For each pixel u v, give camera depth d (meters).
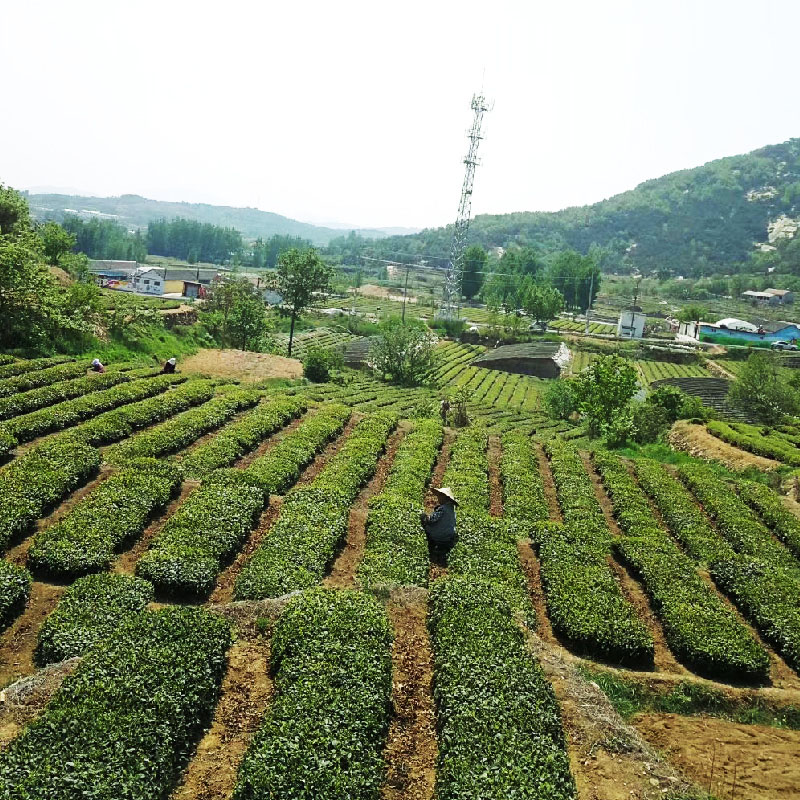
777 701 18.98
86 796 11.23
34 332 52.28
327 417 44.47
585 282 189.25
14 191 74.44
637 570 26.59
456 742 13.62
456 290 179.88
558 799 12.25
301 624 17.03
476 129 142.50
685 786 14.10
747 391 70.75
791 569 29.45
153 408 40.44
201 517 25.12
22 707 14.23
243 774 12.28
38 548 21.88
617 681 19.28
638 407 66.94
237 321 84.81
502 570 24.52
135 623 16.27
